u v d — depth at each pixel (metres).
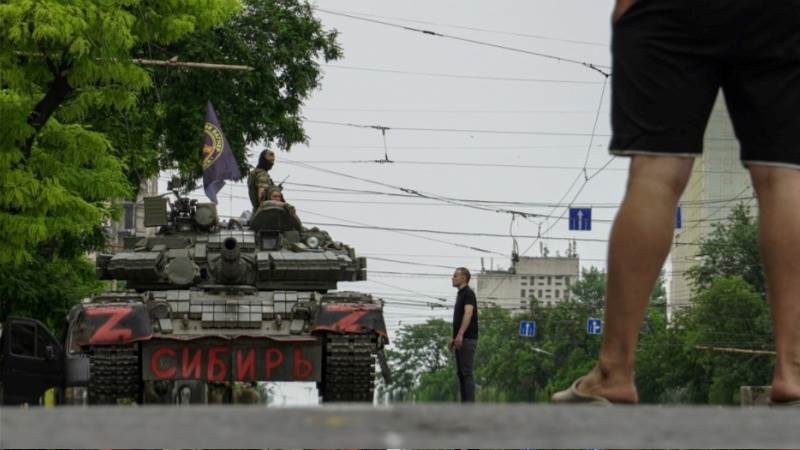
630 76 8.05
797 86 8.16
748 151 8.30
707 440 4.67
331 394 32.94
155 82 63.97
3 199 40.66
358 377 32.53
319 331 32.28
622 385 8.02
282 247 36.03
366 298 33.41
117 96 43.16
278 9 69.44
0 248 41.03
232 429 4.57
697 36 7.94
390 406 4.98
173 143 65.56
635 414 4.91
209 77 65.25
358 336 32.22
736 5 7.89
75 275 56.22
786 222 8.13
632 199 8.02
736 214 151.50
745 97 8.16
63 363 39.94
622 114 8.11
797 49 8.10
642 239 7.95
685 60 7.98
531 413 4.89
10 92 39.19
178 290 34.06
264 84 67.75
